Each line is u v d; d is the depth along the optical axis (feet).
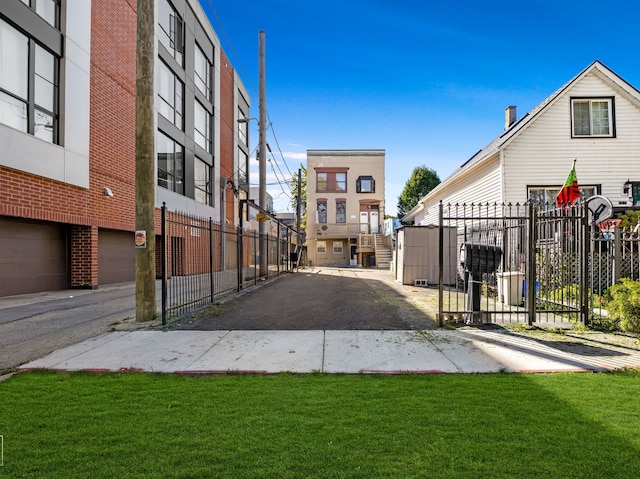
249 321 24.30
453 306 29.35
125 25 46.47
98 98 41.04
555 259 27.63
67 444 9.36
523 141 46.80
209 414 11.00
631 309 19.29
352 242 122.62
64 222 36.29
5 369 15.23
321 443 9.39
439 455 8.83
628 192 44.45
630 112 47.01
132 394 12.52
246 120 67.87
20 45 31.63
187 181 60.23
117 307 28.99
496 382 13.57
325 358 16.57
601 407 11.37
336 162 122.72
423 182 181.37
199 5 65.26
